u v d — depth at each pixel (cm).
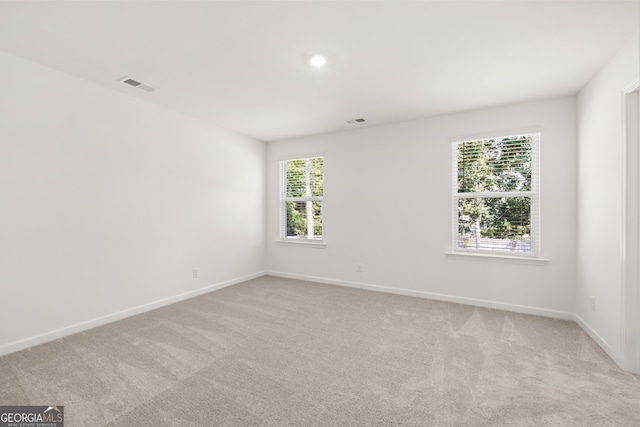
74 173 267
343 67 247
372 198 413
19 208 234
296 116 372
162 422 155
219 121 394
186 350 235
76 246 270
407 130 388
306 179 475
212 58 233
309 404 170
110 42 212
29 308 240
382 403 171
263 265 504
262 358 223
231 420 156
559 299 308
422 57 231
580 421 155
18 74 233
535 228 321
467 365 213
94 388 184
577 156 296
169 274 353
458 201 364
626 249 204
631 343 203
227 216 434
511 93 298
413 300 367
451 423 154
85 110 274
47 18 183
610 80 228
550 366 211
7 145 228
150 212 332
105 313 291
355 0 167
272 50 222
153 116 333
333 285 439
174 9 175
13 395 177
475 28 194
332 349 238
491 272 339
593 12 177
